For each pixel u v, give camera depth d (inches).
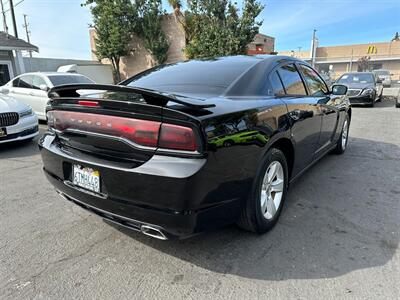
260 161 93.9
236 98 96.7
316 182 151.9
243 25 707.4
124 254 94.3
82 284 81.2
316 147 145.6
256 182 93.7
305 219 114.5
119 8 823.7
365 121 341.7
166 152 74.7
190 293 77.8
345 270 85.8
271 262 89.7
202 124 73.4
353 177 158.9
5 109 219.0
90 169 85.7
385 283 80.5
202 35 738.2
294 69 134.3
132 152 79.4
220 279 82.9
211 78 109.6
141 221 79.3
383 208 123.4
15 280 82.7
